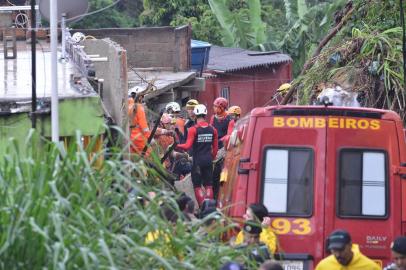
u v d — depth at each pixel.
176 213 12.95
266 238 17.56
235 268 12.30
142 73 46.12
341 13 29.84
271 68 62.50
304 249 18.53
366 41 25.97
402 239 15.64
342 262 16.06
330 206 18.52
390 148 18.66
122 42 47.97
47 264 11.53
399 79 25.08
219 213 13.34
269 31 66.12
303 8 62.69
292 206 18.66
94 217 11.80
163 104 41.00
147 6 65.19
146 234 12.52
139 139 27.38
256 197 18.70
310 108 18.72
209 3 63.81
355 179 18.62
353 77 25.62
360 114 18.69
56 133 17.17
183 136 32.59
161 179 13.99
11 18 39.12
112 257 11.41
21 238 11.49
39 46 34.16
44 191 11.67
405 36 25.44
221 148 33.16
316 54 28.50
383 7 27.66
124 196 12.47
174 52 47.72
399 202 18.58
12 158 12.27
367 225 18.58
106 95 28.59
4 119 19.20
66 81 23.09
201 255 12.54
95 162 13.01
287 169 18.72
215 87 55.75
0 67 27.55
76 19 23.88
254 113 18.81
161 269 12.18
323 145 18.61
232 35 64.50
